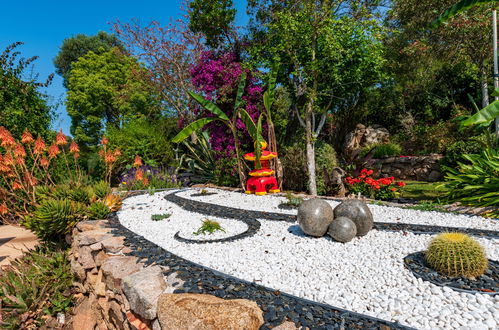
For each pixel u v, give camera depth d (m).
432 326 2.01
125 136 11.98
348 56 7.74
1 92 8.43
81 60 22.19
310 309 2.21
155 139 12.23
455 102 15.30
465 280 2.52
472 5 3.62
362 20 8.48
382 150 13.04
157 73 14.33
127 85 17.17
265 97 7.79
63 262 4.61
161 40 13.68
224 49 10.95
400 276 2.69
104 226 4.76
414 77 15.27
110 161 6.89
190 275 2.80
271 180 7.52
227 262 3.25
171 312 2.20
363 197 7.46
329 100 9.35
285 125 10.80
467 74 13.21
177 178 11.34
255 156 7.44
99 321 3.61
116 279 2.96
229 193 7.79
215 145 10.35
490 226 4.17
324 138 17.17
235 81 9.77
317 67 7.76
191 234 4.29
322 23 7.65
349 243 3.68
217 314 2.06
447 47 10.79
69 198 5.53
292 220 4.83
